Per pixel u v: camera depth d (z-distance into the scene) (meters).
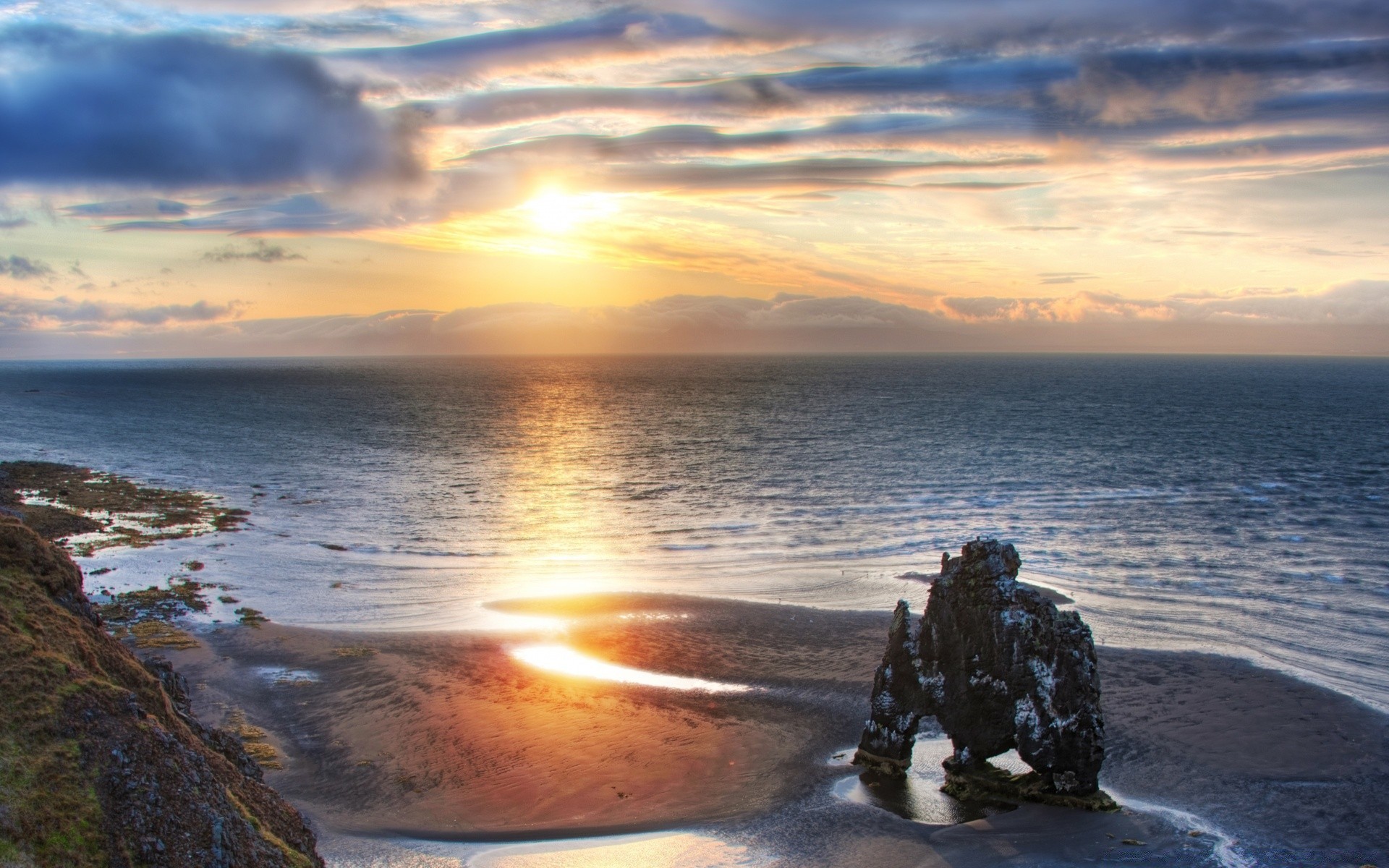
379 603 56.62
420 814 31.44
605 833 30.28
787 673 45.09
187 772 21.08
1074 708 32.22
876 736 35.62
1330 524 77.38
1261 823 30.70
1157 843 29.31
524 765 35.16
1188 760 35.69
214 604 55.75
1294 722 38.84
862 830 30.50
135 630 49.97
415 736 37.53
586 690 42.78
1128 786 33.75
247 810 22.70
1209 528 76.12
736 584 60.91
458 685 43.12
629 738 37.78
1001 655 33.34
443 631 51.22
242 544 72.12
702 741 37.62
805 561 67.00
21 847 17.89
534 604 56.34
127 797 19.66
